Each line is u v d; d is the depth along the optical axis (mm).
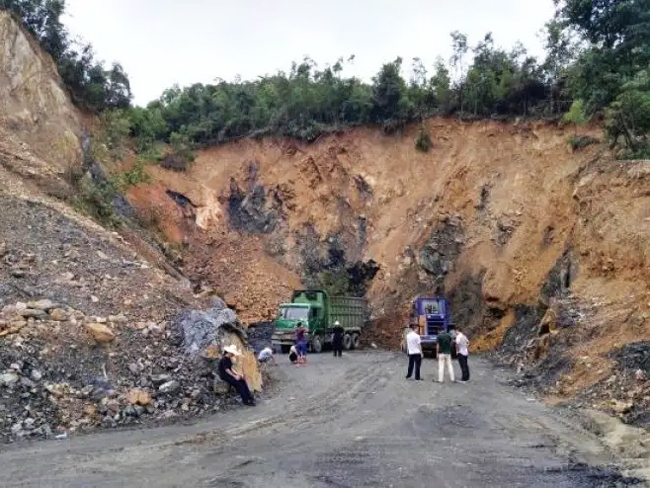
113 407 11625
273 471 8164
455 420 11727
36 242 18312
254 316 32469
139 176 37156
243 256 37375
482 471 8102
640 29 22844
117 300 16000
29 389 11320
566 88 32375
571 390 14125
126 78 40031
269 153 41938
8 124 26703
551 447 9484
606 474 7855
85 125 34375
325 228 37812
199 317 15219
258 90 47531
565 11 24812
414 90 39219
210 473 8055
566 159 29969
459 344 17406
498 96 36094
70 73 34469
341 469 8250
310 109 42156
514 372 19344
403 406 13289
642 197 19578
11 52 28641
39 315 13555
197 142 44844
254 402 13508
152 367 13328
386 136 39031
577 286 19891
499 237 29844
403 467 8336
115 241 21609
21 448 9445
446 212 33094
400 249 34125
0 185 21438
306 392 15305
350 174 38656
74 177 27391
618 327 15688
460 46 38562
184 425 11312
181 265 34344
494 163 33812
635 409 11367
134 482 7609
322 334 27688
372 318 32062
